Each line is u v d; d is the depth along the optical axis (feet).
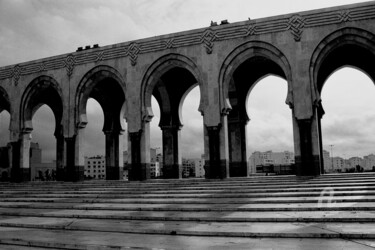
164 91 99.25
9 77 100.53
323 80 86.84
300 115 72.95
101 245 26.96
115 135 106.11
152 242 27.81
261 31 76.84
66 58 93.20
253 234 29.22
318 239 27.35
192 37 81.92
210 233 30.32
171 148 98.89
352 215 35.35
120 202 54.95
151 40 85.30
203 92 79.92
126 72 86.89
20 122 97.50
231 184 65.26
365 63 83.20
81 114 90.33
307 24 73.97
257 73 92.73
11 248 28.63
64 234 32.86
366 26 70.38
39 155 286.25
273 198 49.85
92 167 560.61
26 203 59.21
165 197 57.06
